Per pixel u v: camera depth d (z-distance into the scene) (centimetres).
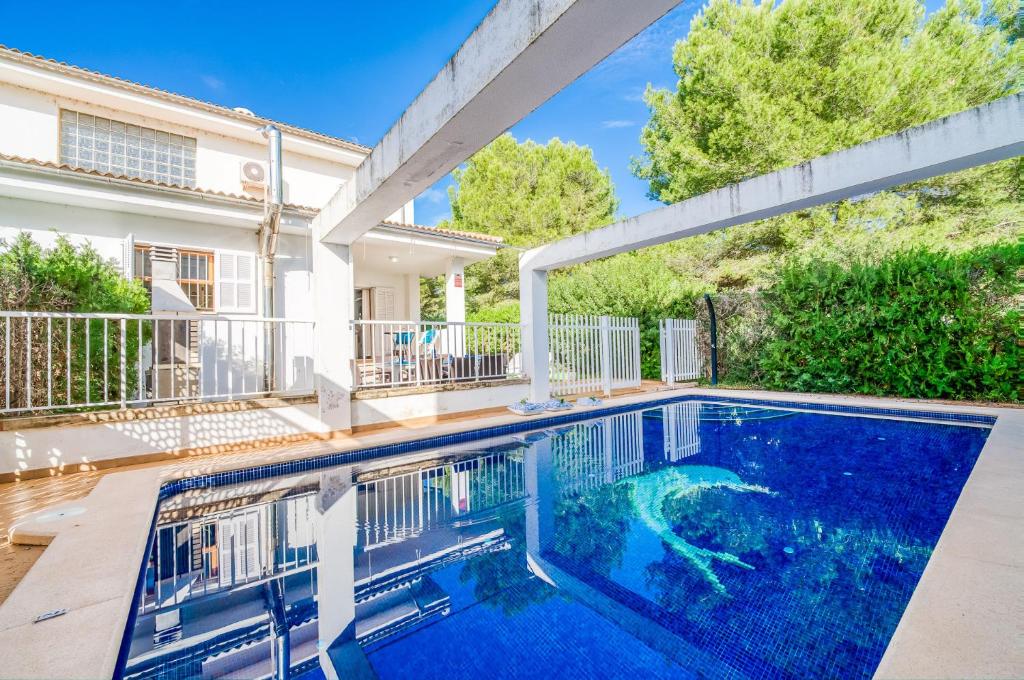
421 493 448
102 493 380
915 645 170
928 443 551
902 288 788
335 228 574
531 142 2242
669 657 212
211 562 313
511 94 318
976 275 727
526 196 2212
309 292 862
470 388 761
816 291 902
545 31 260
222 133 1024
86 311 513
